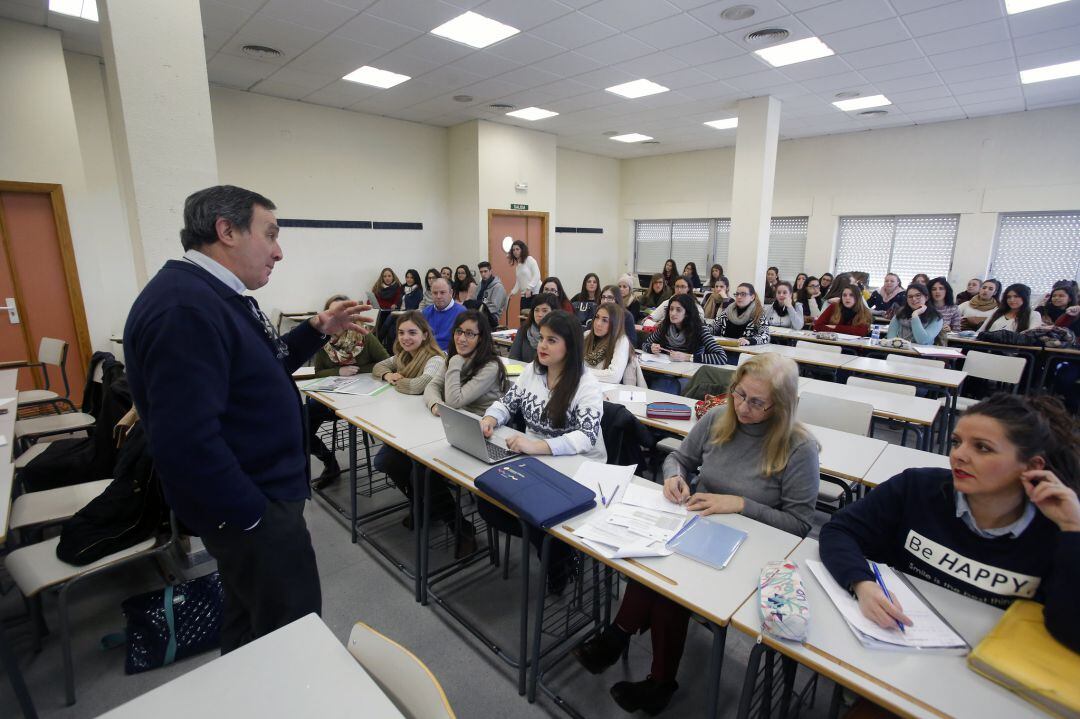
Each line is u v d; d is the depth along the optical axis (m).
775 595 1.17
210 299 1.22
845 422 2.66
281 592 1.40
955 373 3.73
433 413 2.62
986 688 0.98
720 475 1.81
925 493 1.32
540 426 2.23
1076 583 1.00
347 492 3.21
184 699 0.88
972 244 7.10
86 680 1.82
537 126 7.93
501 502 1.68
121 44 2.21
